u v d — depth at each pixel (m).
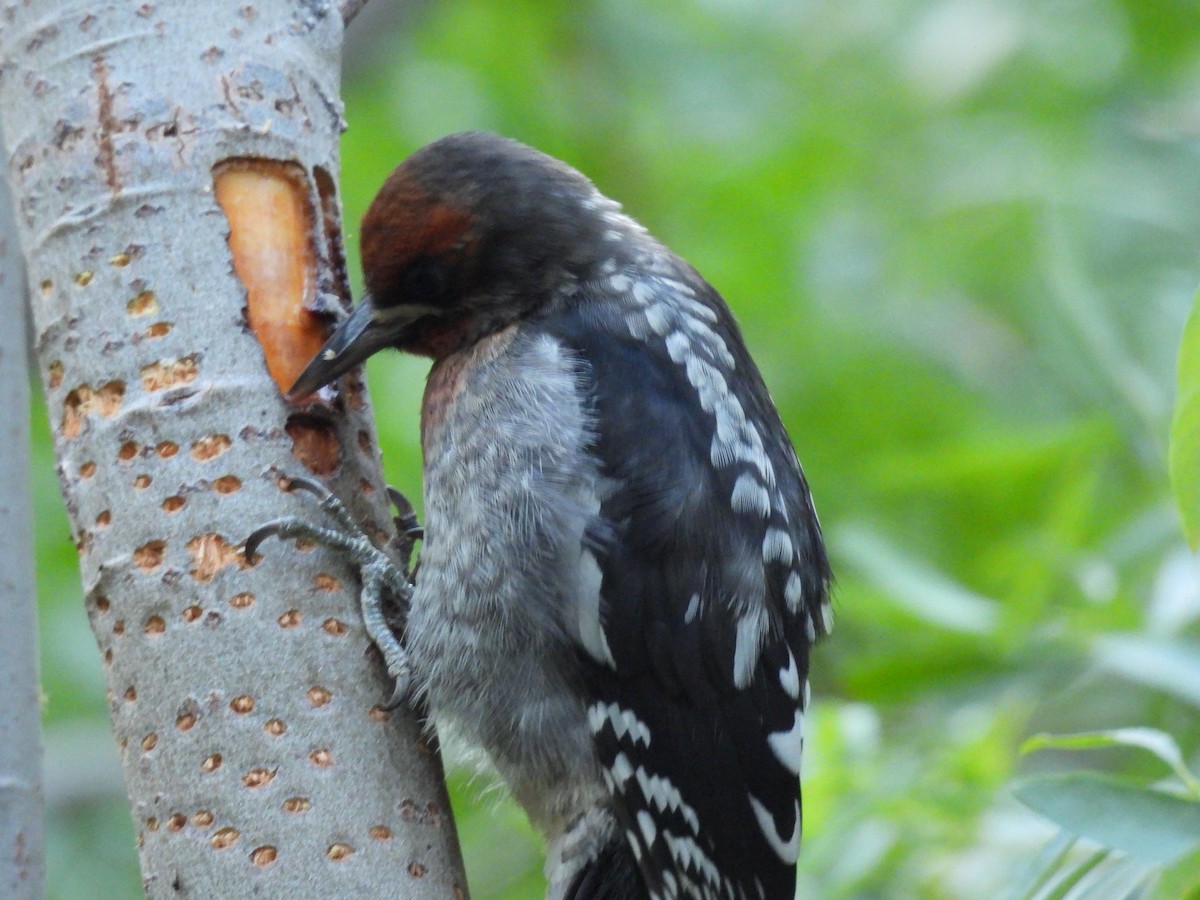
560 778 6.48
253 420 5.76
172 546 5.58
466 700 6.38
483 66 12.11
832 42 12.20
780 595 6.51
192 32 6.01
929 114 11.86
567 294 6.91
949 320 11.29
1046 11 11.90
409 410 10.09
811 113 11.87
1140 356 9.38
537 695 6.38
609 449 6.41
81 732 10.84
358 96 11.63
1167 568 8.27
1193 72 11.73
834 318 11.01
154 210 5.83
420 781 5.65
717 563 6.36
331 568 5.80
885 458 10.08
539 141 11.95
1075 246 9.82
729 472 6.51
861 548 8.57
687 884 6.28
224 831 5.30
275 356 6.03
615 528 6.32
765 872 6.38
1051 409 10.73
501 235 6.83
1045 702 8.36
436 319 6.91
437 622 6.36
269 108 6.03
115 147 5.86
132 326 5.76
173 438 5.67
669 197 11.70
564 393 6.51
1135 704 8.95
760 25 12.37
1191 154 11.19
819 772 7.71
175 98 5.93
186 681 5.45
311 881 5.26
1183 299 9.63
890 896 7.75
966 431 10.43
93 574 5.66
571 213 6.99
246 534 5.63
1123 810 5.61
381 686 5.73
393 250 6.76
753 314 10.89
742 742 6.35
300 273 6.09
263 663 5.50
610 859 6.40
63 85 5.92
